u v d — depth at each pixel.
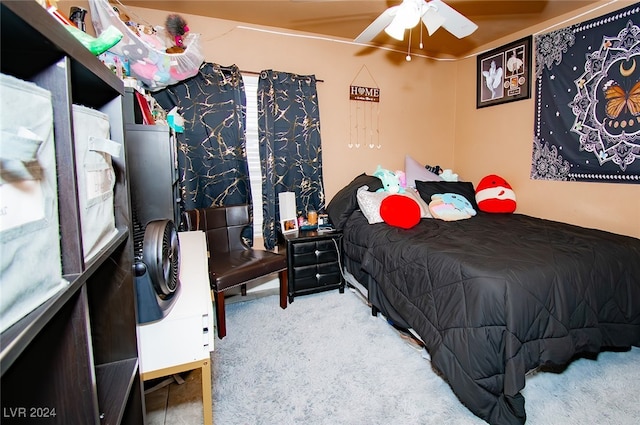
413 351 2.12
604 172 2.59
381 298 2.43
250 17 2.83
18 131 0.50
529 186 3.18
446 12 2.01
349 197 3.09
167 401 1.70
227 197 2.91
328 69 3.33
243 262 2.54
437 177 3.50
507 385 1.46
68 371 0.73
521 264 1.66
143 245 1.18
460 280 1.70
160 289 1.21
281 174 3.09
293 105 3.10
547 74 2.96
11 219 0.47
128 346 1.09
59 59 0.62
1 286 0.45
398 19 2.05
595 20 2.59
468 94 3.80
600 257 1.81
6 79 0.47
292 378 1.88
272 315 2.63
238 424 1.55
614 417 1.54
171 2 2.52
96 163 0.80
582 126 2.71
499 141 3.46
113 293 1.07
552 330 1.55
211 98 2.77
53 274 0.59
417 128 3.84
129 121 1.61
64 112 0.63
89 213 0.76
